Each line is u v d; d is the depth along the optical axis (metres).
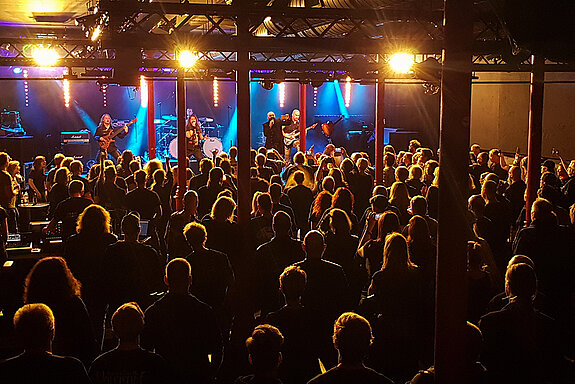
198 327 4.55
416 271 5.17
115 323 3.83
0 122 21.52
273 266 5.98
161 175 9.68
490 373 4.55
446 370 4.03
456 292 3.99
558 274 6.41
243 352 6.19
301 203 9.23
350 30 8.81
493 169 12.19
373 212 7.19
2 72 22.25
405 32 8.83
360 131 22.86
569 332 6.47
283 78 10.94
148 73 11.47
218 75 11.68
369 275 6.39
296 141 19.66
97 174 10.94
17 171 11.51
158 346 4.54
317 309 4.83
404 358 5.11
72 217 7.73
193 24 14.70
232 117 25.44
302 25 10.12
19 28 19.08
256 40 8.45
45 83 22.88
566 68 10.09
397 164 13.95
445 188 3.97
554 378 4.64
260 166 11.46
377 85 13.72
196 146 20.27
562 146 15.04
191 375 4.56
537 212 6.45
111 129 20.45
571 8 7.50
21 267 7.05
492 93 18.03
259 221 7.29
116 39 8.09
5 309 6.64
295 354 4.66
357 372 3.62
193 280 5.66
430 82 10.86
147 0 8.60
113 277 5.64
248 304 6.70
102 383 3.79
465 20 3.93
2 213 7.73
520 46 7.80
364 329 3.62
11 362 3.50
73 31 18.64
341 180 9.77
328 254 6.38
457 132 3.95
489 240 7.52
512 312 4.50
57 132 23.41
